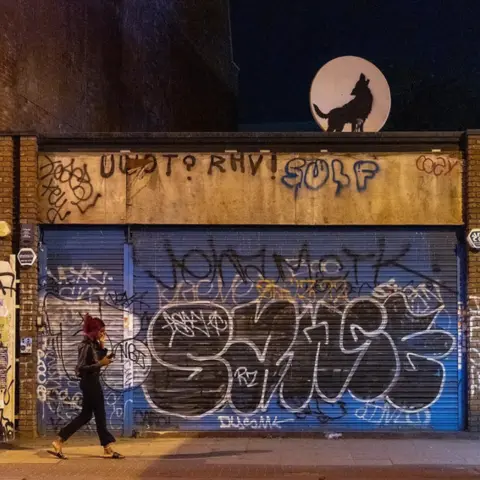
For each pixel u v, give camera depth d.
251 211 9.57
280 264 9.62
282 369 9.54
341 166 9.61
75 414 9.53
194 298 9.61
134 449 8.74
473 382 9.39
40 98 11.65
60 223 9.62
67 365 9.56
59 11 12.36
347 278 9.59
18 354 9.52
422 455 8.29
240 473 7.54
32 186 9.53
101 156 9.67
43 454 8.48
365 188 9.58
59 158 9.67
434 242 9.62
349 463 7.92
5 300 9.41
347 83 11.08
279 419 9.51
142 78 16.09
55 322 9.62
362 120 10.99
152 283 9.63
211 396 9.52
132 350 9.56
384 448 8.69
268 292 9.61
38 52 11.59
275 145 9.65
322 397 9.51
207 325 9.59
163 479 7.34
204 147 9.66
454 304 9.57
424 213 9.54
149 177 9.62
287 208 9.58
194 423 9.52
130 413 9.52
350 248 9.63
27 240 9.47
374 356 9.54
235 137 9.57
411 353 9.54
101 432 8.30
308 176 9.60
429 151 9.60
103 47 14.23
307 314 9.59
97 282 9.65
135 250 9.66
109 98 14.46
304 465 7.84
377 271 9.60
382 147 9.62
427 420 9.49
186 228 9.68
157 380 9.55
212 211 9.59
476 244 9.38
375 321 9.56
